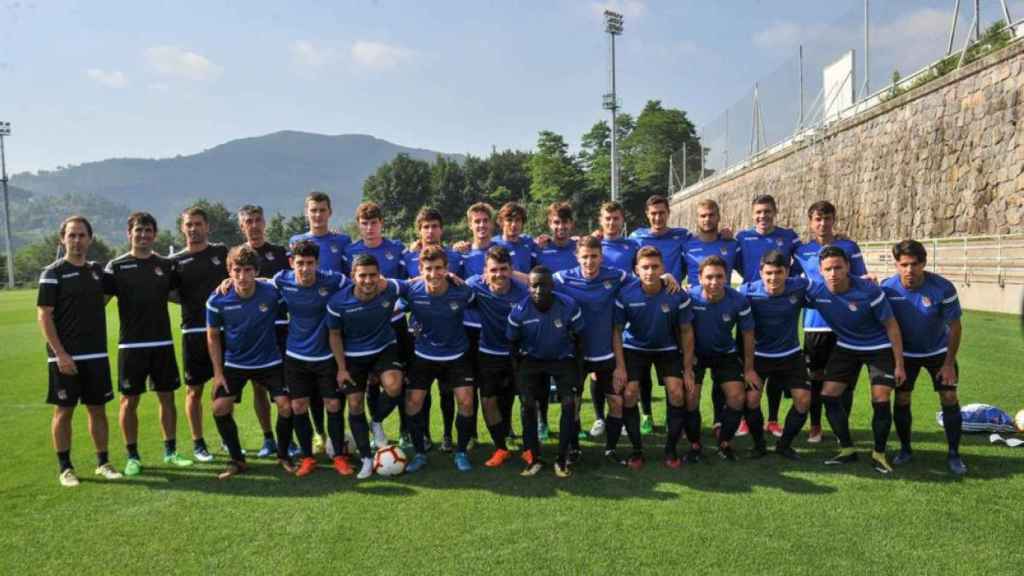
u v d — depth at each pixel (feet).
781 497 12.58
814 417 16.76
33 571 10.23
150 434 19.07
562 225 18.65
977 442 15.81
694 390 15.14
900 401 14.62
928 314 14.24
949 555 9.98
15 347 39.24
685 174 134.72
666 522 11.46
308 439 15.33
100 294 15.24
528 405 14.73
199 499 13.32
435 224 17.75
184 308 16.47
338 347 15.24
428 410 17.02
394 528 11.51
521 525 11.49
